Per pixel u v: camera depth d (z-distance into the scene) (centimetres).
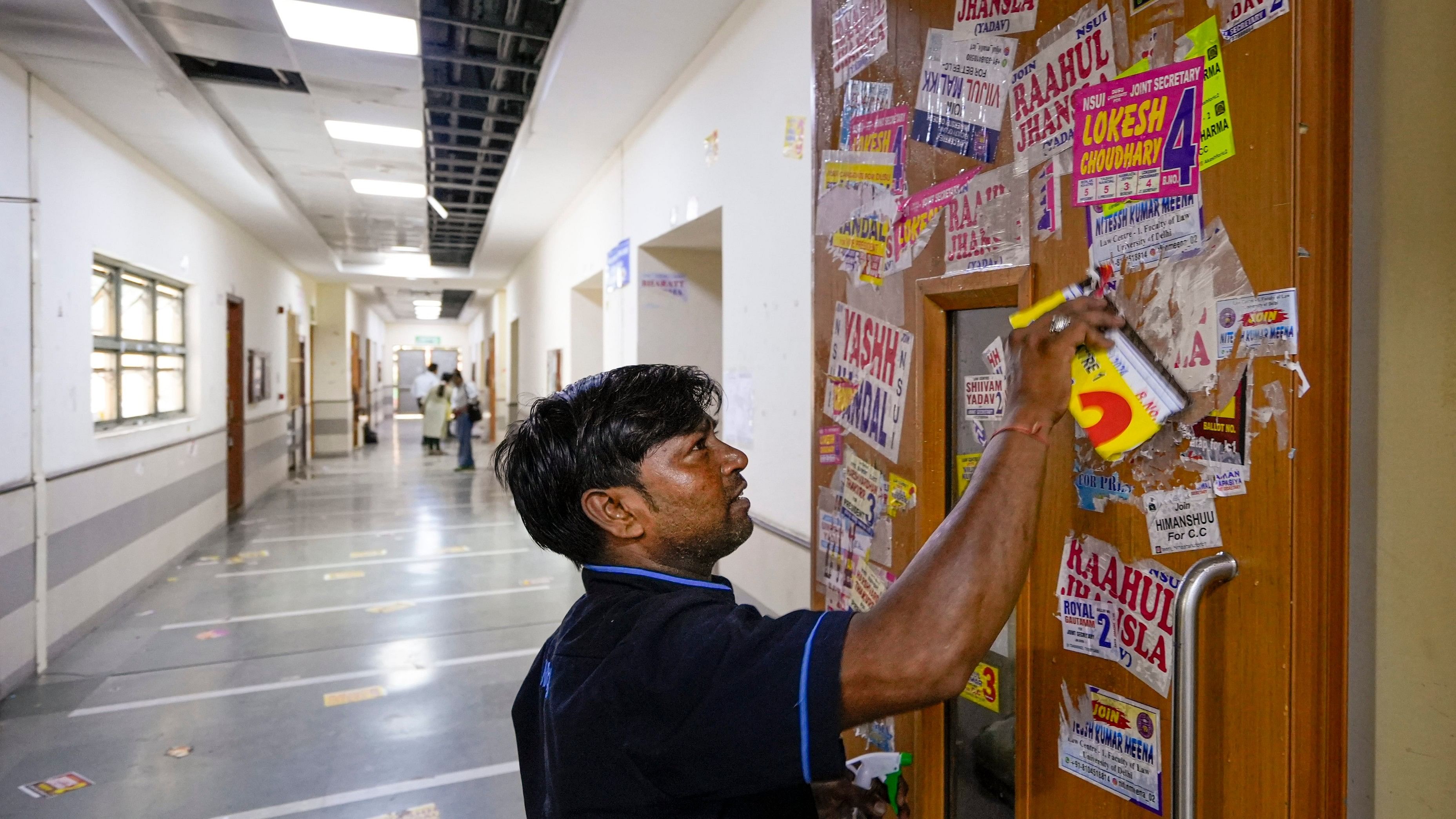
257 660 412
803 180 348
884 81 135
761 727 63
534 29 443
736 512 86
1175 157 87
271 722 338
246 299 875
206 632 457
